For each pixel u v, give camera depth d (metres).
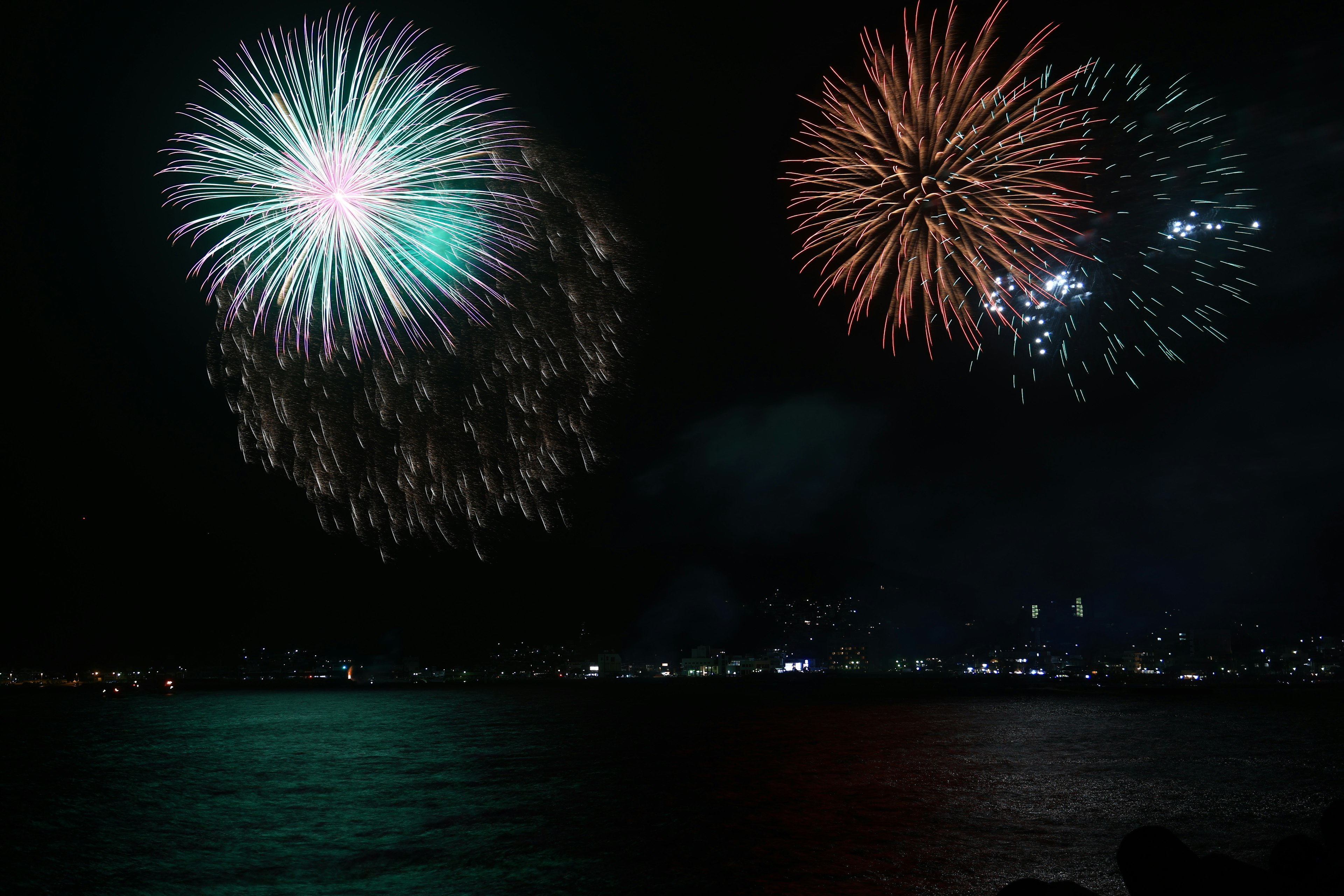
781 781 35.19
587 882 18.30
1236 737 57.72
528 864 19.98
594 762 43.56
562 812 27.67
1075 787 32.53
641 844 22.20
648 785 34.25
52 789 34.12
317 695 172.12
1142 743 53.22
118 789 34.12
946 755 46.06
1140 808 27.17
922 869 18.80
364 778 37.28
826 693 177.00
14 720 85.00
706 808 28.12
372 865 20.05
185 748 53.16
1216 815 25.86
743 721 80.38
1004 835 22.50
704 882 18.09
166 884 18.42
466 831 24.28
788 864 19.58
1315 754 45.03
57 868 19.91
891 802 28.95
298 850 21.75
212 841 22.97
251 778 37.38
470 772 39.41
